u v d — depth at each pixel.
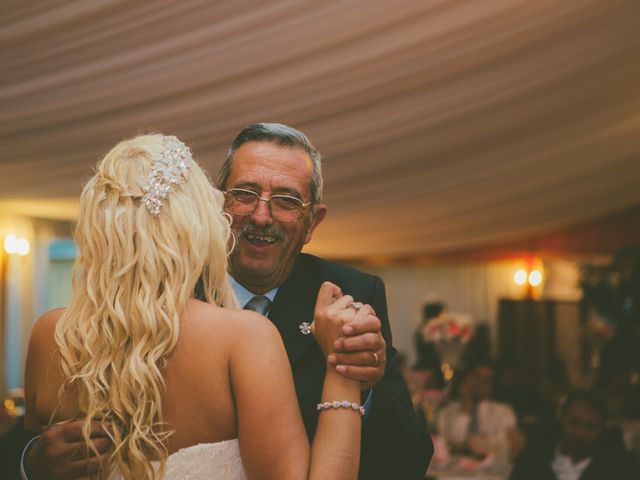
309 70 4.54
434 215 9.69
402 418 1.88
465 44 4.50
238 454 1.39
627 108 6.52
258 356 1.40
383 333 2.08
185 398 1.39
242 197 1.91
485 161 7.35
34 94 4.73
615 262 9.16
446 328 7.78
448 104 5.50
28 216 9.55
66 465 1.37
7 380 9.46
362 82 4.84
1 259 9.38
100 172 1.48
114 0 3.62
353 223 9.78
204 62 4.34
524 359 12.66
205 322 1.42
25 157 6.16
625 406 7.37
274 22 3.94
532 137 6.84
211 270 1.50
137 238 1.42
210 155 5.80
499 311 12.85
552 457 4.42
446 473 5.52
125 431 1.38
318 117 5.36
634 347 8.66
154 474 1.34
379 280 2.15
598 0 4.28
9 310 9.48
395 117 5.61
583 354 12.31
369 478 1.85
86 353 1.41
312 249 11.89
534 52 4.81
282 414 1.38
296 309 1.97
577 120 6.55
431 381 7.33
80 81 4.55
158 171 1.46
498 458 5.64
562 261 12.99
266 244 1.92
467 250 13.11
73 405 1.43
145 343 1.38
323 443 1.43
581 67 5.24
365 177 7.42
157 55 4.23
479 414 6.38
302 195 1.94
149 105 4.93
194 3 3.69
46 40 4.00
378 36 4.24
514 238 12.26
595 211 11.05
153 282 1.41
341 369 1.49
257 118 5.23
